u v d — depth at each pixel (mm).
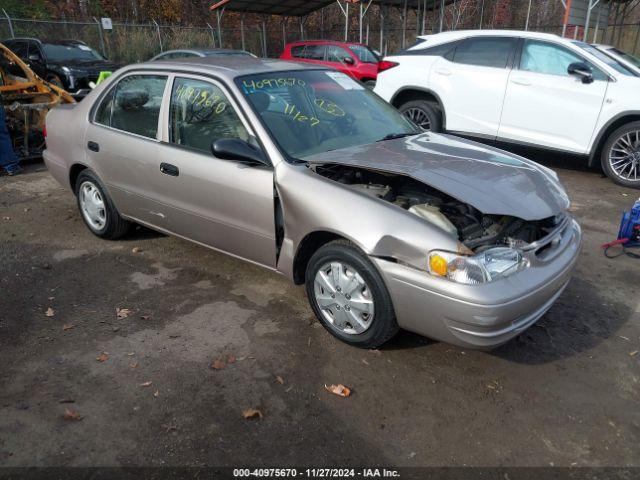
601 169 7398
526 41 6926
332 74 4320
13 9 21016
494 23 27453
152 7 26484
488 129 7312
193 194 3781
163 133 3971
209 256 4527
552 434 2586
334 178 3348
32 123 7758
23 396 2818
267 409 2730
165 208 4066
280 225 3445
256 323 3514
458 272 2639
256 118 3467
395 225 2818
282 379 2957
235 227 3621
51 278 4137
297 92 3875
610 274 4242
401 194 3264
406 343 3293
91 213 4840
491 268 2680
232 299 3820
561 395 2857
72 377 2969
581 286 4039
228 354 3178
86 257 4520
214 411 2715
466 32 7535
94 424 2625
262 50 25312
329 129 3752
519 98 6926
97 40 20266
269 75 3854
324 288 3232
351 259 2996
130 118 4281
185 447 2486
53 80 12742
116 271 4258
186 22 27531
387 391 2873
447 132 7738
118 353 3186
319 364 3092
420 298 2752
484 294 2607
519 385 2934
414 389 2891
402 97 8227
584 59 6496
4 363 3088
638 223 4543
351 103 4129
